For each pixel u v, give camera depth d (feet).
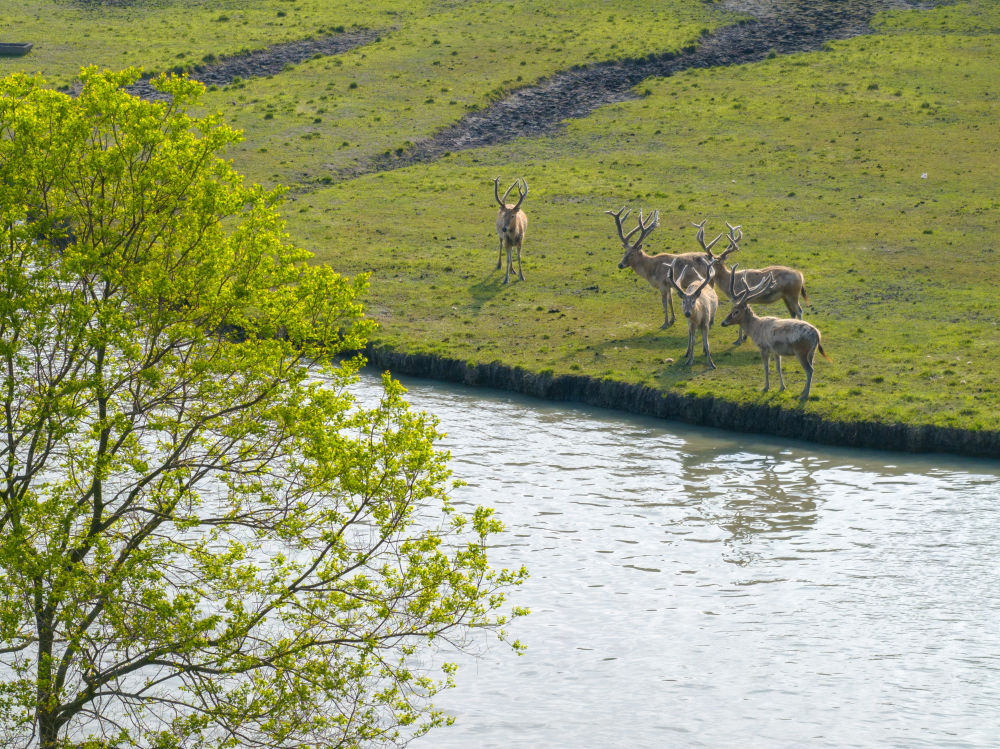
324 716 143.43
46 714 131.54
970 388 309.63
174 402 146.20
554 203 523.29
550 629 201.05
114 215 138.62
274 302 144.87
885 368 328.90
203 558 138.51
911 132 611.47
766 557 226.79
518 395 337.93
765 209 506.48
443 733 170.09
